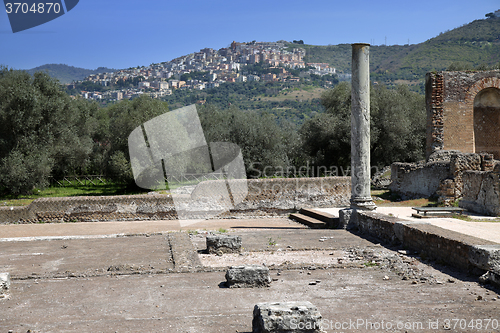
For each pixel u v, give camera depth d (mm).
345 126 31500
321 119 32969
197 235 11906
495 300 5574
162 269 7590
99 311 5402
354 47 12367
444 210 13023
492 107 22938
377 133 30375
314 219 14094
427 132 22328
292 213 16250
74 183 35500
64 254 9281
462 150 21938
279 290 6316
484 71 21766
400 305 5449
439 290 6125
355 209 12477
